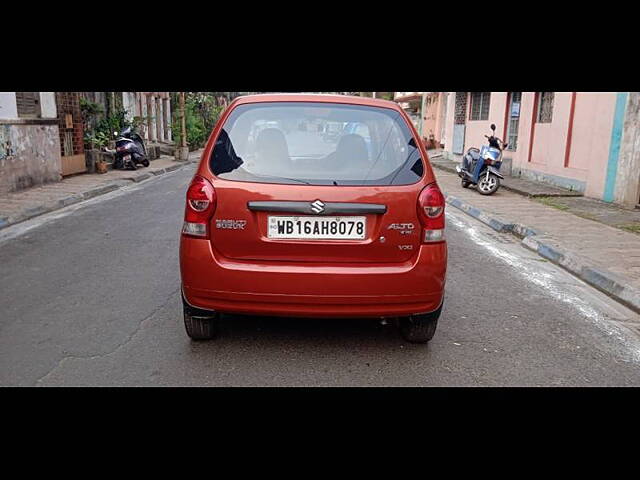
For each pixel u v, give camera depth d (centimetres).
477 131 1911
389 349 427
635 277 606
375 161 391
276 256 378
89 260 656
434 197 385
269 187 375
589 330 485
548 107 1420
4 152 1091
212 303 384
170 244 741
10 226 852
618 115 1092
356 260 380
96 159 1538
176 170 1847
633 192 1057
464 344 443
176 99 2866
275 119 402
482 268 677
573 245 754
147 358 400
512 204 1122
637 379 396
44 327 453
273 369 389
